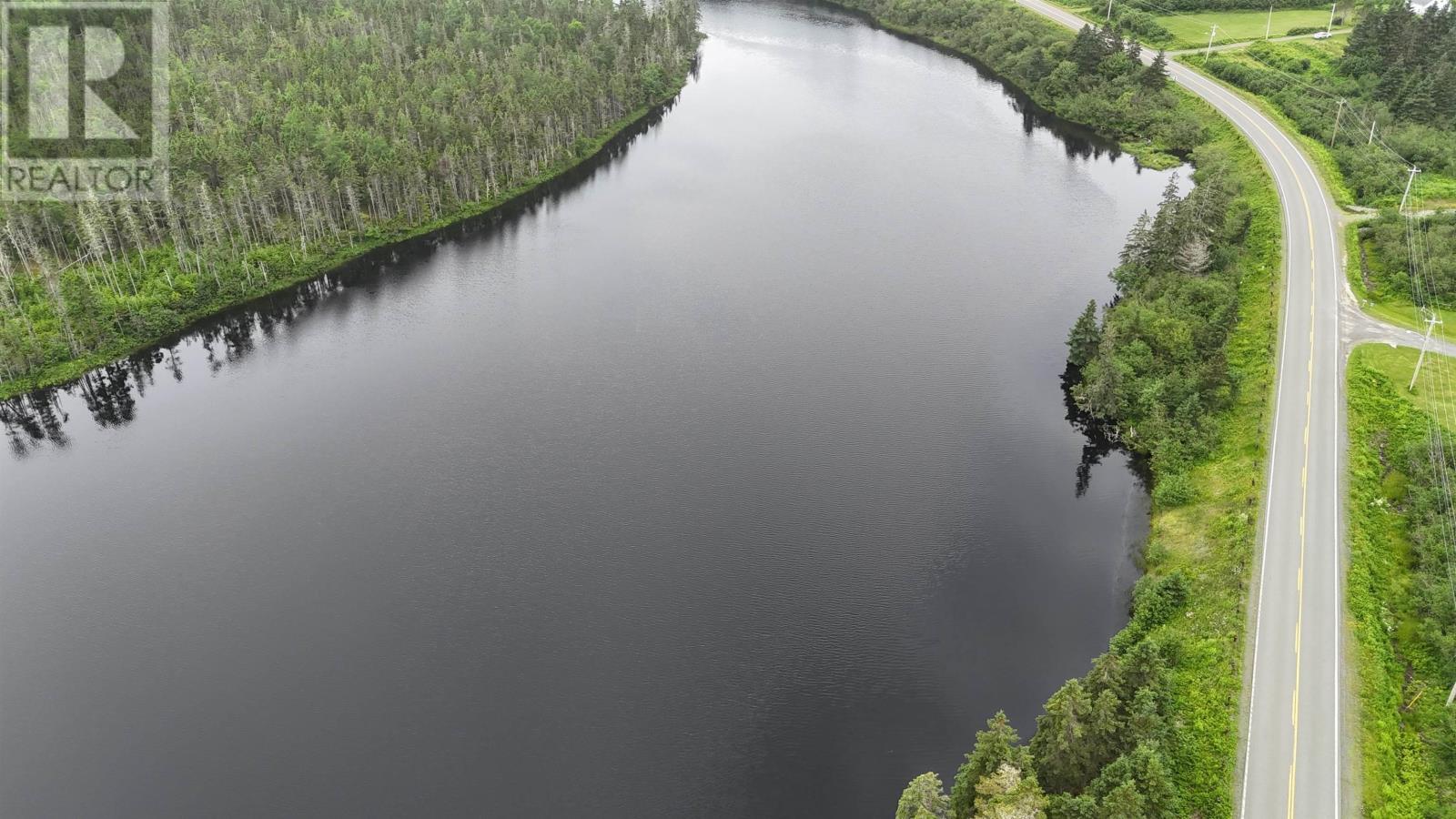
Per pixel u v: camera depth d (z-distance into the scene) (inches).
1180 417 6333.7
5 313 7746.1
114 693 4982.8
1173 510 5831.7
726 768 4581.7
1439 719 4190.5
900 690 4955.7
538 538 5940.0
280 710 4877.0
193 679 5054.1
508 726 4776.1
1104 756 3875.5
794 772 4564.5
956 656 5132.9
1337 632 4618.6
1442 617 4594.0
